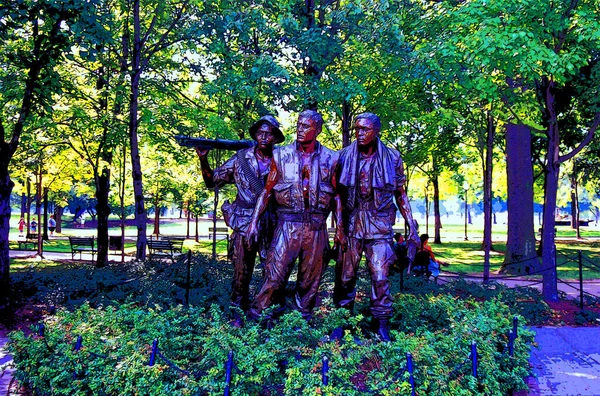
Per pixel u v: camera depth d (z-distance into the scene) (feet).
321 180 20.76
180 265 38.45
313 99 37.73
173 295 31.60
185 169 94.32
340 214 21.68
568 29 33.94
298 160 20.67
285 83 38.27
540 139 71.92
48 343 18.29
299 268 21.25
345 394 14.93
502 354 18.47
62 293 32.73
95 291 33.42
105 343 17.87
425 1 43.86
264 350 16.71
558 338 27.37
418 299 26.50
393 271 38.91
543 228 36.65
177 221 220.43
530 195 60.34
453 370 16.55
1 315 29.32
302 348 17.30
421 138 70.90
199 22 39.73
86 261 66.33
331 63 41.75
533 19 32.37
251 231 20.76
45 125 48.62
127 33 47.70
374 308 22.12
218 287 32.89
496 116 45.01
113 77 49.57
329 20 39.58
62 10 31.24
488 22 30.66
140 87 50.24
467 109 52.49
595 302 35.29
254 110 48.91
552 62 29.50
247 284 24.00
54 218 138.51
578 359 24.34
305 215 20.71
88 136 54.60
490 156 50.26
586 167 91.50
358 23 38.83
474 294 33.99
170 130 50.65
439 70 35.32
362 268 40.06
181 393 15.52
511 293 34.22
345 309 21.07
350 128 50.67
